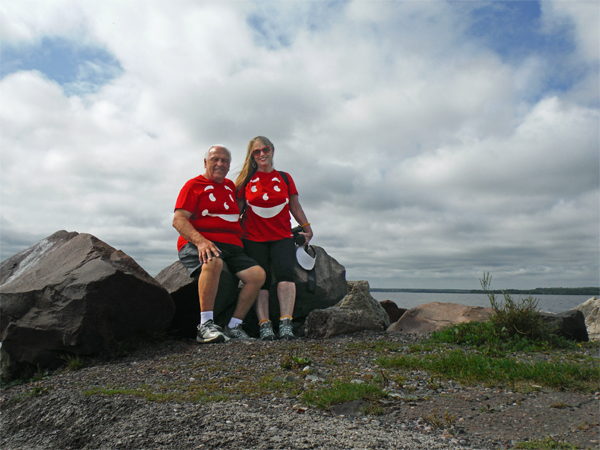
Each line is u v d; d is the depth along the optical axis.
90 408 3.76
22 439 3.64
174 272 7.54
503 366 4.52
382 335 6.55
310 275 7.37
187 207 6.51
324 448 2.67
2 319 6.08
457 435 2.91
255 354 5.30
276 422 3.09
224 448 2.73
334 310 6.76
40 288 6.12
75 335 5.85
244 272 6.61
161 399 3.73
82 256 6.59
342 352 5.35
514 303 6.45
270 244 7.00
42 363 6.00
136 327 6.54
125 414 3.50
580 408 3.41
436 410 3.38
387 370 4.57
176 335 7.29
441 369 4.47
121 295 6.21
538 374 4.23
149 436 3.03
